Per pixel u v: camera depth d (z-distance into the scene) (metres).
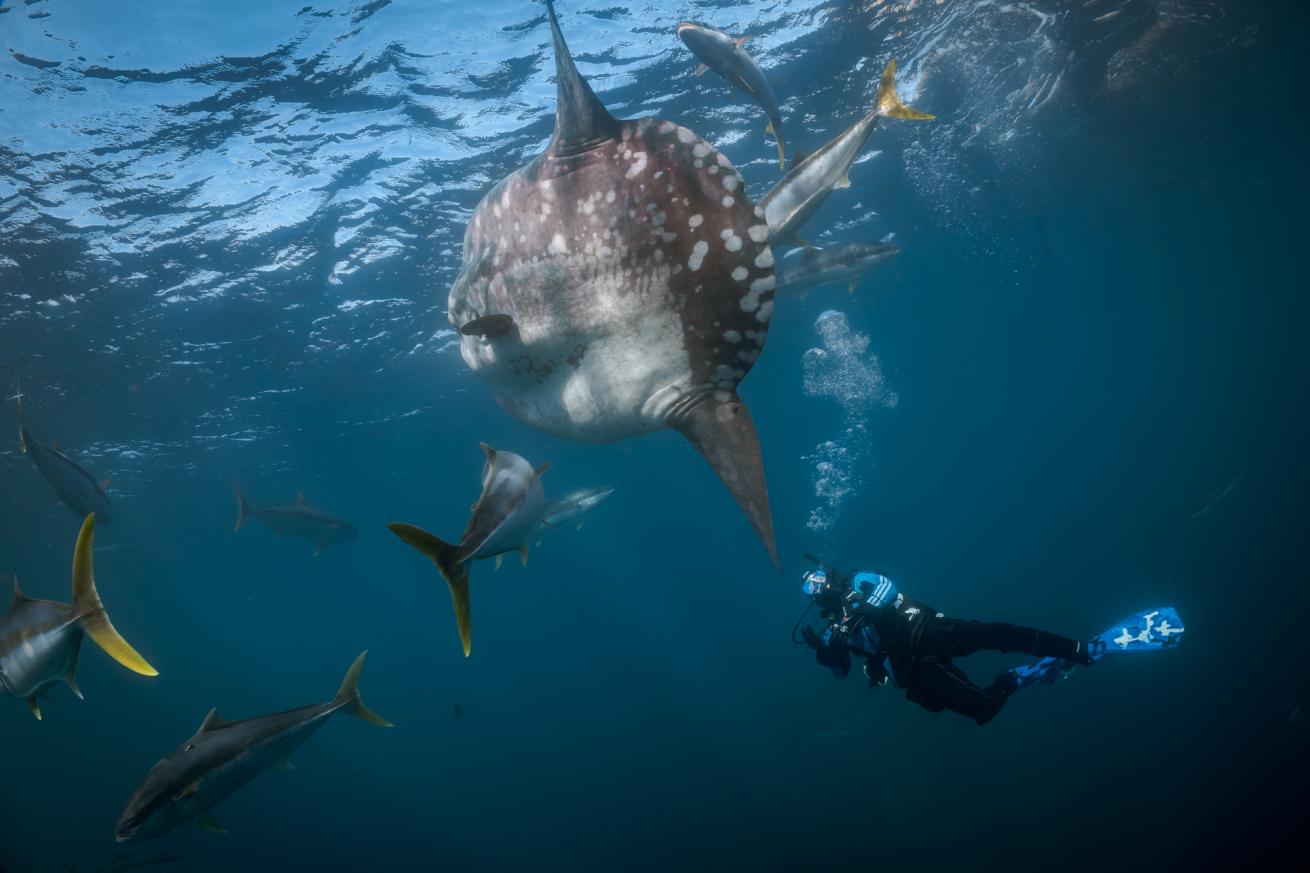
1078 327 49.88
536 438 28.70
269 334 15.09
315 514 10.72
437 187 11.83
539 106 10.60
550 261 2.17
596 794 36.34
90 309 12.46
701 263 2.08
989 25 11.77
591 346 2.20
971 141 15.98
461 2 8.93
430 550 2.11
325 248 12.67
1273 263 46.22
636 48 10.19
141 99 8.98
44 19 7.84
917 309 30.64
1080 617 32.47
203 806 4.02
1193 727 20.95
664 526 66.88
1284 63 17.23
